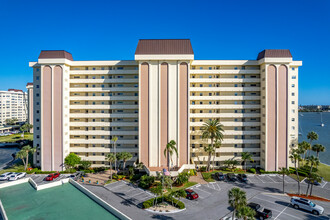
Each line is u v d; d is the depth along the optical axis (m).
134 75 57.78
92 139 56.62
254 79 56.62
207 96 56.28
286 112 53.38
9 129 140.00
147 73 52.47
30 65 56.34
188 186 43.88
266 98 53.44
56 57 53.75
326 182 47.19
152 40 53.41
